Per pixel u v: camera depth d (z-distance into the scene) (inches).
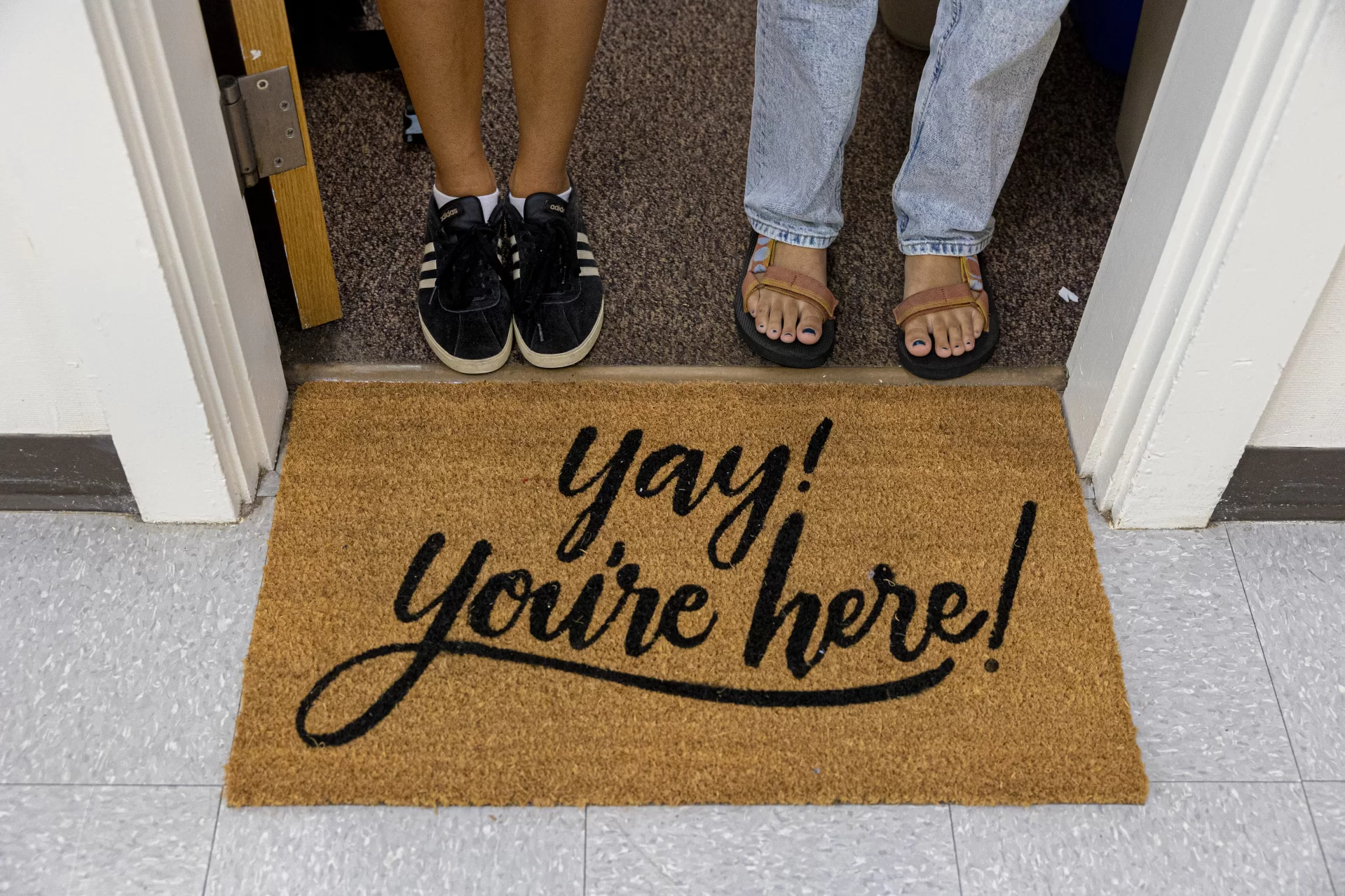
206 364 46.3
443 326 56.1
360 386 56.2
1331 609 50.8
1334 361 47.2
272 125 48.9
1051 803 44.4
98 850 42.4
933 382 57.9
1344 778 45.7
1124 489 52.2
